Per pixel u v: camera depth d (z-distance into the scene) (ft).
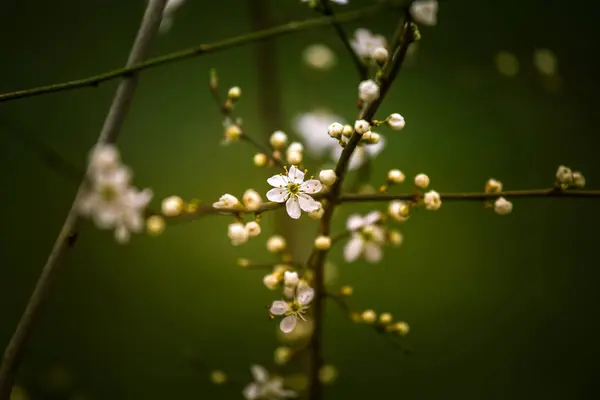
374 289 2.50
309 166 1.92
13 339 1.51
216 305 2.44
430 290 2.55
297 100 2.67
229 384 1.88
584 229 2.79
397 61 1.51
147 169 2.62
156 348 2.33
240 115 2.73
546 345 2.48
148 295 2.44
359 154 1.66
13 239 2.48
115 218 1.38
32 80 2.68
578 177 1.54
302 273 1.57
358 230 1.63
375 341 2.39
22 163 2.59
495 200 1.57
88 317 2.36
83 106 2.67
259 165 1.61
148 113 2.75
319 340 1.60
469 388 2.36
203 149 2.68
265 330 2.40
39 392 1.95
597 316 2.59
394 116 1.51
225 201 1.50
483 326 2.51
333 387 2.27
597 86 2.90
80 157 2.55
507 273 2.64
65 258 1.51
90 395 2.07
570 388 2.40
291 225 1.84
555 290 2.62
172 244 2.55
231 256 2.53
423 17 1.56
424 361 2.39
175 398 2.22
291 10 1.88
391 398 2.29
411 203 1.55
